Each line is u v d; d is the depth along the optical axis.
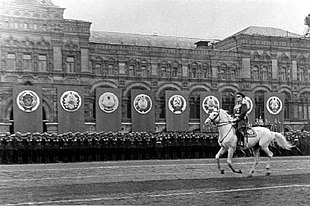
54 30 89.50
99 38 104.75
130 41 107.50
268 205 19.77
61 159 55.72
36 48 88.19
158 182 29.22
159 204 20.34
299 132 66.75
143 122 82.56
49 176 34.81
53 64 89.19
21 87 77.50
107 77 94.12
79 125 80.44
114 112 81.94
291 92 106.88
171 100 84.00
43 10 88.81
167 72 99.06
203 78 101.25
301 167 41.62
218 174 35.25
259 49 105.12
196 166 43.78
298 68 108.19
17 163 53.41
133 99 82.31
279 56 106.69
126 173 36.81
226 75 103.12
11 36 86.25
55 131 87.12
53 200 21.92
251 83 104.06
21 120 77.00
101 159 57.66
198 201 21.05
